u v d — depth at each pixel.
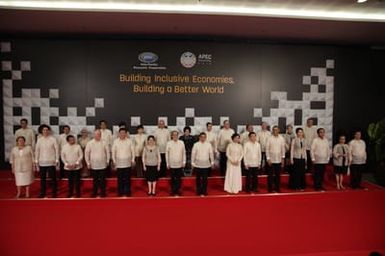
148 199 6.26
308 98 10.03
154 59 9.41
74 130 9.36
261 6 6.66
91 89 9.30
